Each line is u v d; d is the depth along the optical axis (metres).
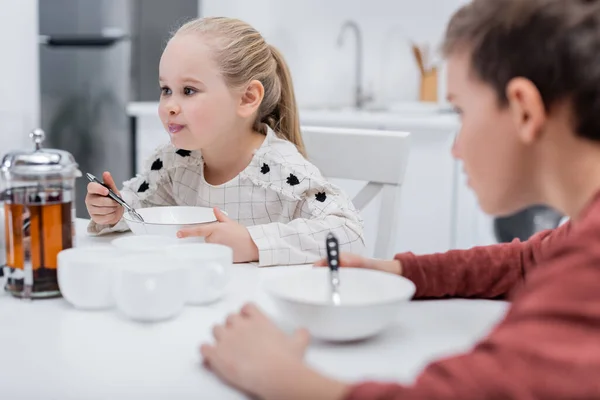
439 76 3.82
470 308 0.88
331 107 3.88
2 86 3.12
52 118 3.79
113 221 1.27
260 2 3.94
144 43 3.62
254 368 0.60
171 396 0.61
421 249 3.10
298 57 3.93
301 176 1.36
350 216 1.27
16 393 0.62
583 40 0.61
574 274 0.54
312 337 0.75
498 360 0.53
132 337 0.75
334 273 0.83
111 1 3.58
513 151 0.67
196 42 1.38
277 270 1.07
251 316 0.68
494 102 0.67
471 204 3.17
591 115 0.61
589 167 0.63
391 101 3.97
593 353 0.51
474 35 0.68
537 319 0.54
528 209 3.21
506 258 0.94
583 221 0.58
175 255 0.92
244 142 1.48
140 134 3.57
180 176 1.54
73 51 3.70
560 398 0.50
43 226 0.89
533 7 0.64
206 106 1.38
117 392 0.61
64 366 0.67
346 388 0.56
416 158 3.06
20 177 0.87
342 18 3.97
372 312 0.71
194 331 0.77
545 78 0.63
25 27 3.18
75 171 0.91
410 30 3.94
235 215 1.44
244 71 1.43
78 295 0.84
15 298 0.90
